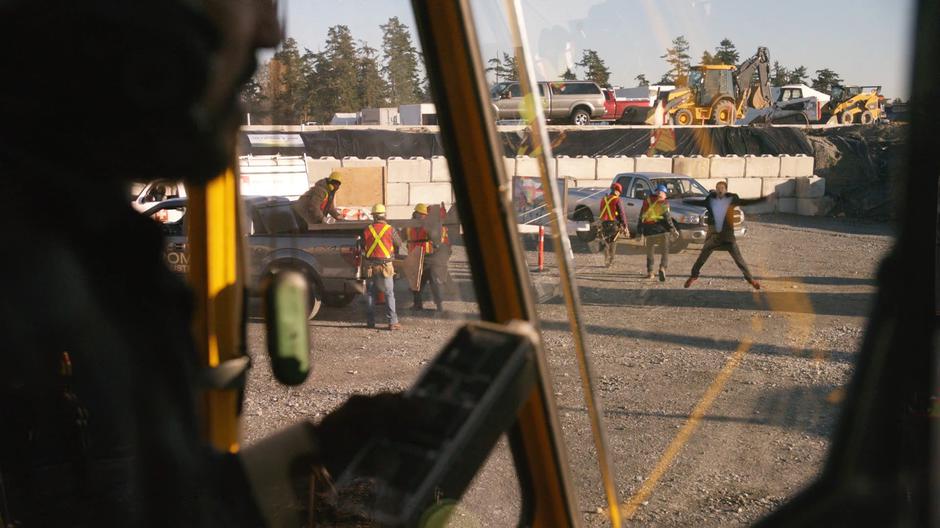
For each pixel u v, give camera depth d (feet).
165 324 2.51
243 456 3.53
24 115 2.28
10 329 2.19
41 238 2.24
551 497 3.35
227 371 3.58
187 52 2.38
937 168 3.93
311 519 3.50
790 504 4.56
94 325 2.30
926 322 4.08
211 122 2.50
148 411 2.42
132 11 2.30
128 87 2.32
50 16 2.25
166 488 2.48
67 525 2.41
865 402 4.30
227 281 3.61
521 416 3.33
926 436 4.10
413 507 2.36
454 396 2.54
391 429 2.57
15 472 2.44
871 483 4.23
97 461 2.40
